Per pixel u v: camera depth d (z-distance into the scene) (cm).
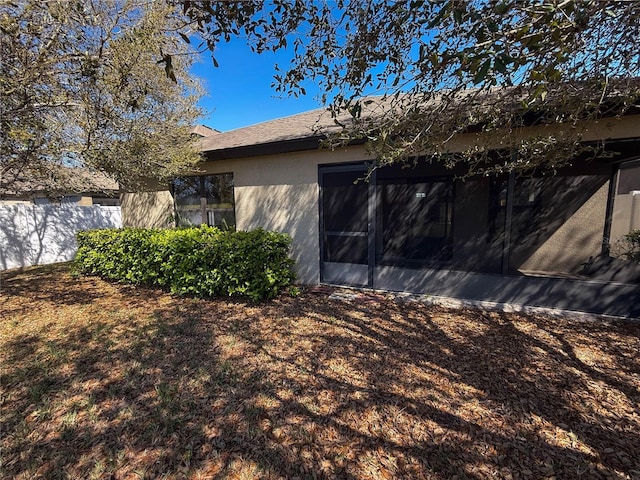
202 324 423
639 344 352
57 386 284
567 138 298
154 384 284
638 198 512
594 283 443
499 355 332
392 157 278
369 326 414
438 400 257
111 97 445
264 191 653
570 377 289
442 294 528
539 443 209
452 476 185
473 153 376
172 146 608
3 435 224
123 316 462
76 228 1034
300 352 342
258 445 212
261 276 509
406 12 199
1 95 361
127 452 208
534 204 581
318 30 243
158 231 652
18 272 810
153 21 338
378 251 665
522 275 492
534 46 162
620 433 217
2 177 528
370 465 195
